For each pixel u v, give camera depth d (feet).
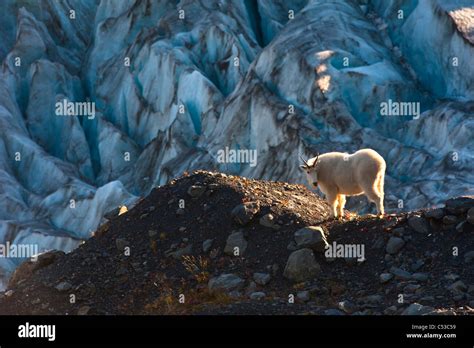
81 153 197.88
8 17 237.45
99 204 163.63
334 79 147.54
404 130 144.05
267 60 160.97
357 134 138.41
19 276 52.65
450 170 123.95
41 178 186.91
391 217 46.11
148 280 46.44
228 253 46.78
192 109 182.39
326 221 47.91
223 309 40.14
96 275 47.83
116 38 225.97
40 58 222.69
